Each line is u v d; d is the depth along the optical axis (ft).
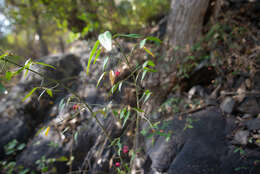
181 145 6.05
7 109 8.32
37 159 6.79
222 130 6.25
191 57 8.22
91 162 5.97
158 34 10.46
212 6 8.44
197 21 8.51
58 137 7.08
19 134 7.84
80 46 10.33
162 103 7.80
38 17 11.75
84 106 3.31
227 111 6.81
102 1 10.33
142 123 6.07
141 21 11.46
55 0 9.55
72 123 5.61
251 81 7.16
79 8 9.79
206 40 8.59
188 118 6.95
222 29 8.54
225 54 8.16
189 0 8.34
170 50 8.92
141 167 5.64
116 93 4.63
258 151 5.17
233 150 5.48
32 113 7.84
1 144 7.64
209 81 8.39
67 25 10.23
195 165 5.36
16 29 13.06
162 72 8.39
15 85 8.80
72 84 7.15
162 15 11.80
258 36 8.02
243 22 8.66
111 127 5.91
